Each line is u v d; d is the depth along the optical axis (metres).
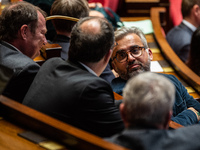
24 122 3.93
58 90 4.05
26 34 5.16
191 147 3.04
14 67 4.72
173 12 12.83
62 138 3.54
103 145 3.14
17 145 3.59
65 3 6.56
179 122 5.29
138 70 5.50
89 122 3.92
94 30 4.20
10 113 4.06
